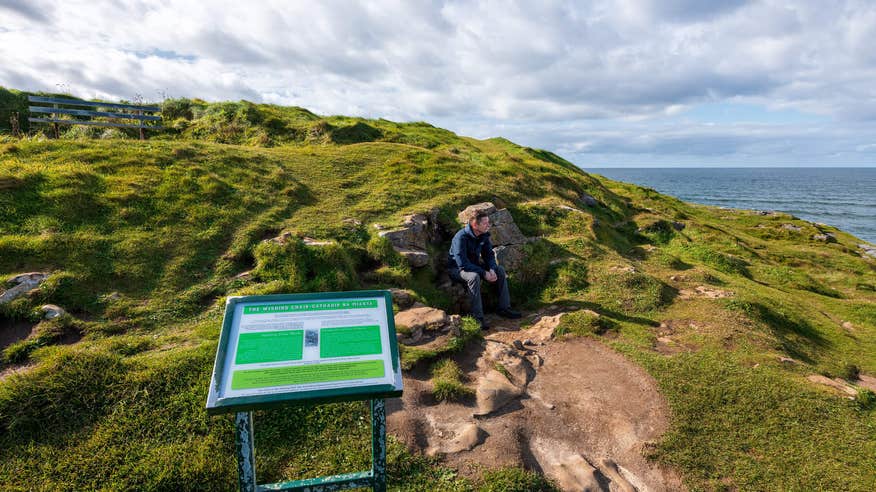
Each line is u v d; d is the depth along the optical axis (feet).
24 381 13.19
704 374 17.92
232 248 24.62
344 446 12.91
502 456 13.08
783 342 22.76
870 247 85.25
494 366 18.03
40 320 17.29
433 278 28.37
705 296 27.68
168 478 11.38
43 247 20.58
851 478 12.89
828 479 12.87
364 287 24.53
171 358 15.14
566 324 22.52
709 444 14.21
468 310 26.86
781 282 41.19
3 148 29.14
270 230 27.27
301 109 71.05
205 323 18.83
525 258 30.83
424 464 12.59
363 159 44.55
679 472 13.17
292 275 22.76
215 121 57.41
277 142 53.98
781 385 17.24
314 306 10.35
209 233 25.30
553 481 12.59
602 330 22.24
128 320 18.44
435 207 34.83
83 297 19.06
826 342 26.12
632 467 13.38
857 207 298.56
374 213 32.58
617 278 28.78
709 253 42.04
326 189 35.99
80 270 20.15
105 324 17.95
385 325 10.32
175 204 26.94
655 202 82.58
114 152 31.55
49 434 12.35
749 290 30.71
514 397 16.20
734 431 14.78
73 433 12.46
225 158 35.78
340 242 27.37
